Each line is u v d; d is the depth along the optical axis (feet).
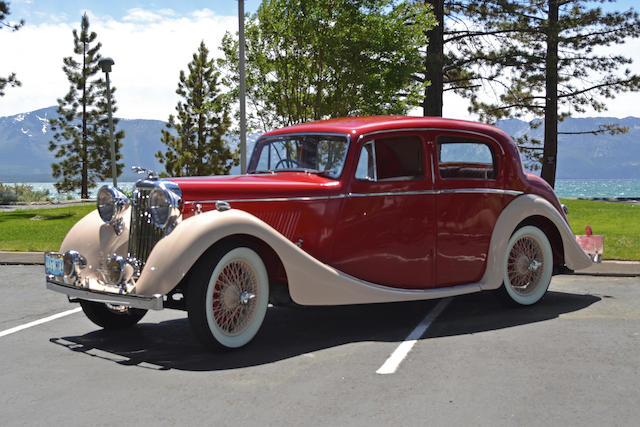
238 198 14.64
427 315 18.01
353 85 41.93
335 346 14.47
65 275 14.90
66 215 63.87
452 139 17.67
